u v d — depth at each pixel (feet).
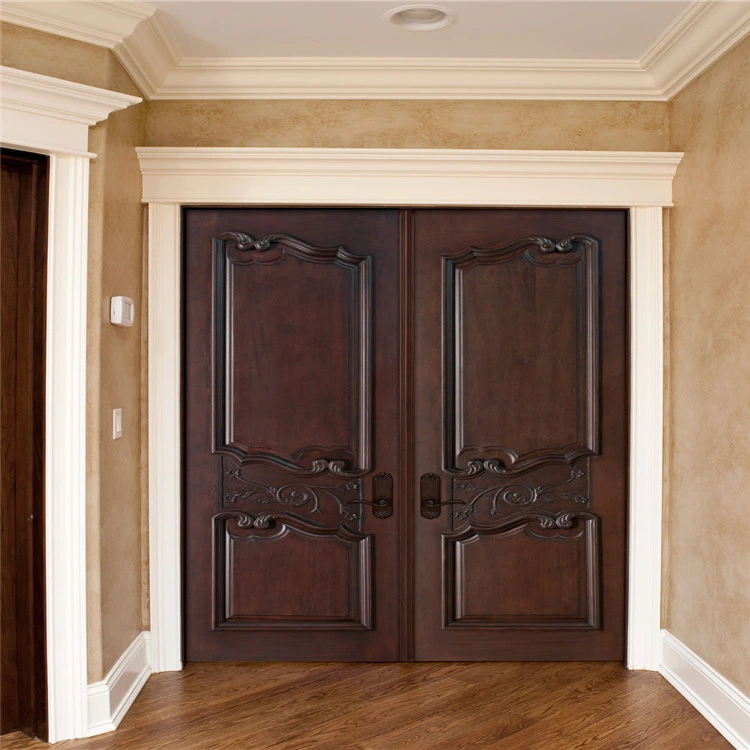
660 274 10.30
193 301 10.44
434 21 9.02
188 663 10.55
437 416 10.56
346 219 10.51
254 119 10.24
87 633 8.53
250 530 10.55
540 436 10.55
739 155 8.45
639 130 10.37
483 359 10.55
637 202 10.24
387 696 9.51
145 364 10.19
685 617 9.81
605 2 8.46
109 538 8.90
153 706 9.23
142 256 10.12
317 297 10.52
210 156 9.94
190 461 10.48
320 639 10.57
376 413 10.54
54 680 8.36
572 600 10.58
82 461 8.40
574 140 10.33
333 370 10.53
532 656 10.55
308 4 8.48
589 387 10.55
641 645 10.43
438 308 10.52
